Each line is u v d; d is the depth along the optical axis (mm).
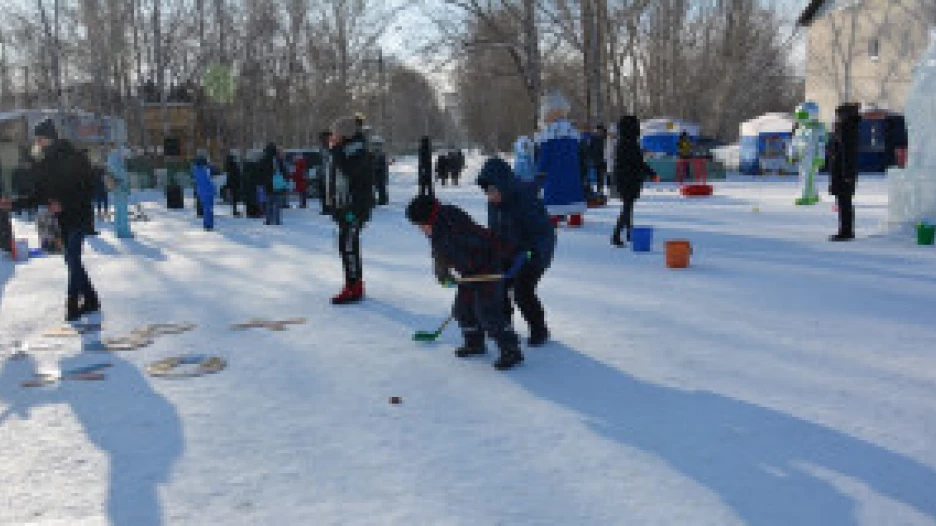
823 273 8000
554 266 8836
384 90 43219
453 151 30641
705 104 41281
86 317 7105
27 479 3512
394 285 8125
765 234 11359
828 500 3057
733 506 3025
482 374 4852
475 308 4961
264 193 16141
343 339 5871
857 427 3791
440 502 3145
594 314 6363
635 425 3900
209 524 3025
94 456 3756
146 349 5824
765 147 29609
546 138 12203
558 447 3660
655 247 10211
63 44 36469
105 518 3104
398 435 3889
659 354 5137
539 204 5285
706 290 7230
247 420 4188
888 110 29141
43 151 6812
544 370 4879
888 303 6504
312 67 40625
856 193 18844
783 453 3510
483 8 24484
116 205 14156
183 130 42812
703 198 18734
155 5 36031
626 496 3137
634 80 38750
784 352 5109
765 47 41031
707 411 4059
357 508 3117
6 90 46438
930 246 9656
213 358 5438
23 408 4520
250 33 36688
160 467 3594
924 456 3441
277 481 3400
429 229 4863
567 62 30125
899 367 4727
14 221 20438
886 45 29719
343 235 7137
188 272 9648
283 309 7102
